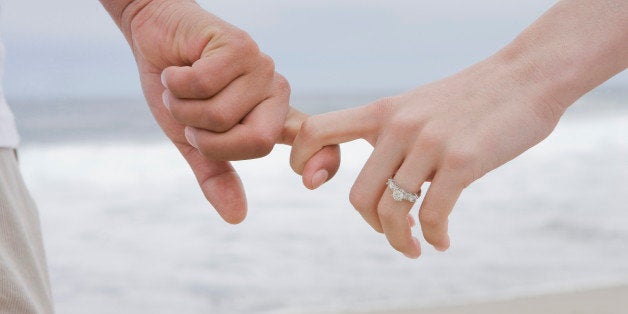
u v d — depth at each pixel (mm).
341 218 6820
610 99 23266
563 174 9188
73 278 5129
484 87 1146
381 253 5547
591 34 1137
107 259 5605
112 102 22516
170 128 1316
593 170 9469
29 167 10820
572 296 3551
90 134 15438
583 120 17000
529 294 3652
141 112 20906
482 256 5391
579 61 1136
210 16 1164
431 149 1123
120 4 1247
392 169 1165
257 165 10023
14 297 946
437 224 1147
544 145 12180
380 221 1197
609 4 1134
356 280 4875
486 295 3727
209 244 5996
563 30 1151
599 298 3482
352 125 1198
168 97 1119
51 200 8078
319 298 4547
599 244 5711
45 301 1059
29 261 1040
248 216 6984
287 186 8562
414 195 1145
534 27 1172
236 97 1095
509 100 1139
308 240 6008
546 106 1147
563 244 5742
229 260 5500
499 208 7145
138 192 8516
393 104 1183
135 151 12648
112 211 7410
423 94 1171
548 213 6891
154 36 1214
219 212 1304
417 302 3598
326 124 1207
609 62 1145
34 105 20719
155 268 5340
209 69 1070
